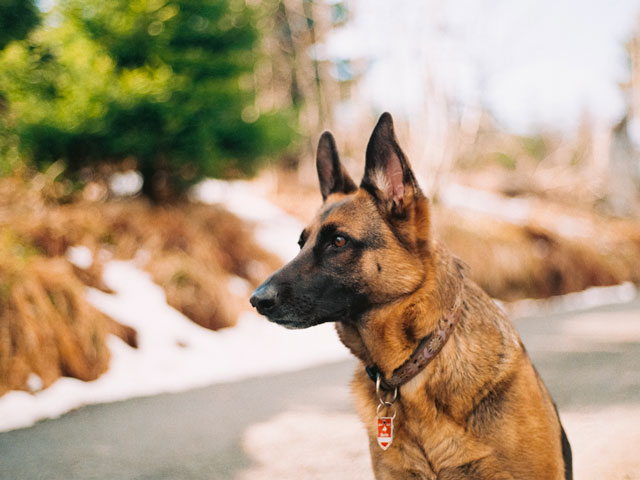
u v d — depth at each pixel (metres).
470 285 2.73
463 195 14.67
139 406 4.75
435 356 2.49
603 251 13.34
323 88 14.64
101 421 4.38
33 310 5.29
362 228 2.65
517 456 2.37
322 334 7.54
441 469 2.46
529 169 25.69
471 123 13.20
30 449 3.80
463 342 2.50
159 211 8.27
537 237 12.27
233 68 8.55
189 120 7.88
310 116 13.83
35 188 7.70
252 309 7.70
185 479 3.35
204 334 6.73
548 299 11.24
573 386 5.25
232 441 3.98
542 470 2.38
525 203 16.17
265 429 4.22
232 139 8.64
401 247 2.58
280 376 5.74
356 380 2.84
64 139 7.46
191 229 8.06
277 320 2.68
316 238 2.74
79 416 4.49
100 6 7.75
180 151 7.98
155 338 6.22
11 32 7.62
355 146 14.38
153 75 7.80
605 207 18.62
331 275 2.65
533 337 7.57
